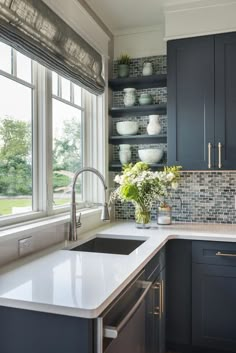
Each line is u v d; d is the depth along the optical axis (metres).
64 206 2.36
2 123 1.74
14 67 1.84
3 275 1.36
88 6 2.60
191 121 2.65
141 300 1.44
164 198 3.01
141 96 2.92
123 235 2.28
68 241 2.04
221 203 2.87
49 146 2.08
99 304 1.06
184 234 2.34
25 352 1.13
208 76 2.61
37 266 1.49
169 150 2.70
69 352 1.08
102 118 2.86
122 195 2.57
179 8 2.66
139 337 1.53
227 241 2.26
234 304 2.27
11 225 1.74
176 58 2.70
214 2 2.58
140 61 3.11
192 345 2.37
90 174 2.84
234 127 2.54
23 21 1.58
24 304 1.10
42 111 2.04
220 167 2.57
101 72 2.73
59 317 1.09
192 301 2.36
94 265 1.51
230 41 2.57
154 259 1.91
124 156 2.95
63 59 2.02
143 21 2.93
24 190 1.92
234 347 2.28
